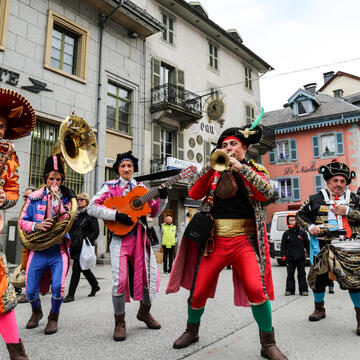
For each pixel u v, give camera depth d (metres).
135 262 3.47
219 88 20.69
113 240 3.46
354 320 3.93
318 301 4.02
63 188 3.81
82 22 13.04
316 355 2.72
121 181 3.76
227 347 2.94
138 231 3.52
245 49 22.55
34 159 11.04
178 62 17.95
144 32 15.25
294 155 27.28
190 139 17.88
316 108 28.33
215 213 2.83
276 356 2.48
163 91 16.03
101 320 4.04
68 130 3.92
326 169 3.94
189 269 2.98
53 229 3.40
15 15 10.94
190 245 2.98
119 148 14.12
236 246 2.72
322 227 3.85
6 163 2.46
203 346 2.98
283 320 4.04
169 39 17.75
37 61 11.37
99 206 3.42
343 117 25.36
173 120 16.84
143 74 15.53
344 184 3.88
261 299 2.53
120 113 14.55
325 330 3.51
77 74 12.83
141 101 15.28
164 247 10.20
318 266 3.71
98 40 13.60
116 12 13.70
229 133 2.89
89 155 4.18
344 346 2.95
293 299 5.67
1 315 2.30
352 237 3.69
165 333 3.43
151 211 3.74
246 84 23.42
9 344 2.31
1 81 10.36
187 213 16.52
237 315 4.31
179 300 5.36
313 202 4.03
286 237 6.28
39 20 11.58
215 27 19.94
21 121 2.77
